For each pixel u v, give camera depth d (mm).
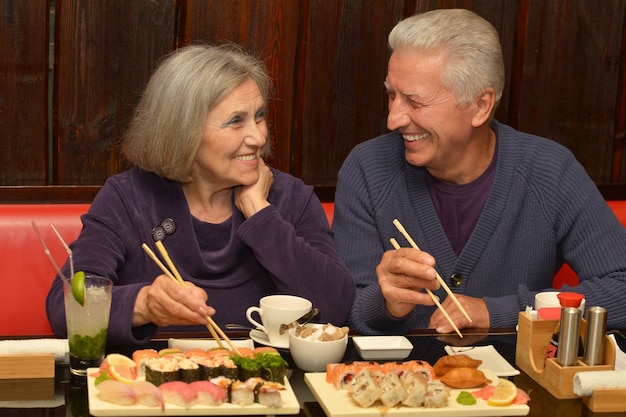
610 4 3240
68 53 2877
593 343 1629
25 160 2906
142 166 2229
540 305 1987
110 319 1855
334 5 3045
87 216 2236
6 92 2855
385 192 2506
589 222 2461
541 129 3281
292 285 2178
